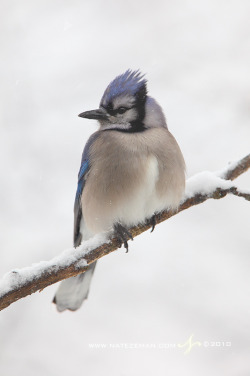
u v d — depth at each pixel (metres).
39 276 6.66
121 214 8.34
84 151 8.87
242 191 7.97
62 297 8.80
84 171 8.77
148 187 8.19
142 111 8.59
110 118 8.70
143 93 8.68
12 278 6.54
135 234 8.65
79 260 6.94
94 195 8.42
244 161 8.34
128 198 8.23
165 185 8.21
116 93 8.68
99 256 7.52
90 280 8.87
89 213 8.59
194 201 8.28
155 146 8.24
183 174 8.30
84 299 8.84
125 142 8.29
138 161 8.16
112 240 7.66
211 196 8.12
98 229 8.59
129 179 8.18
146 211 8.46
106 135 8.52
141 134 8.39
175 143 8.43
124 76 8.78
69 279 8.78
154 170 8.16
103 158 8.33
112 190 8.26
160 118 8.66
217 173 8.38
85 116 8.80
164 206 8.41
